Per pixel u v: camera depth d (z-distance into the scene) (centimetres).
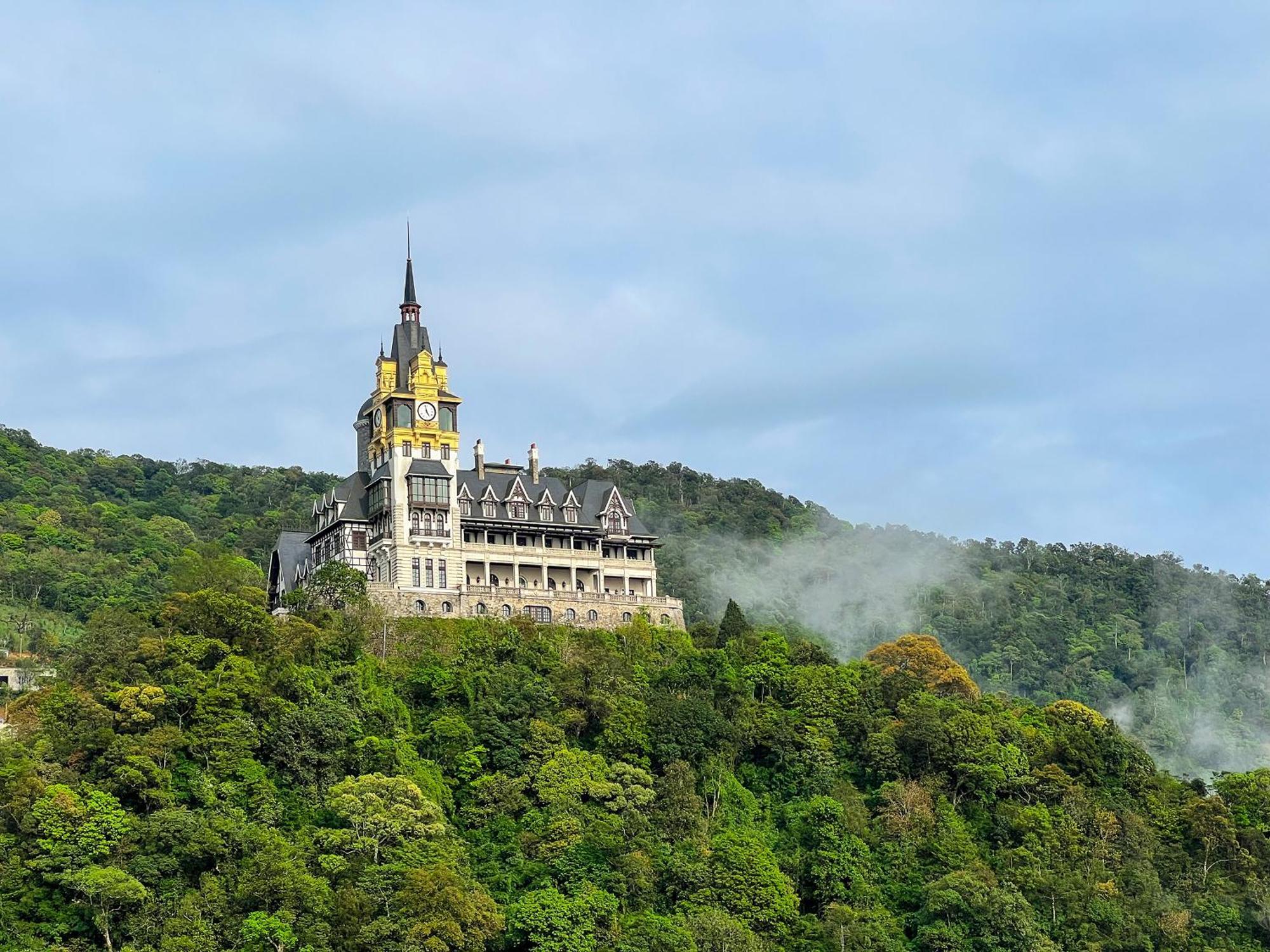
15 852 18538
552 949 18875
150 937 18062
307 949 17975
